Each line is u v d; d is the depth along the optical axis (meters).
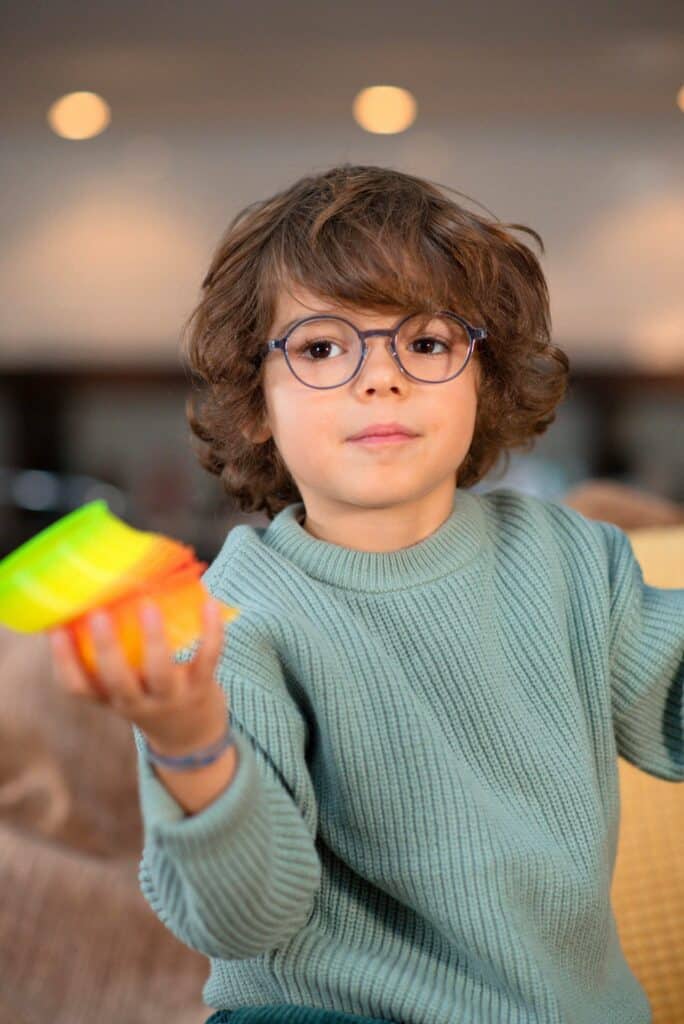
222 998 0.95
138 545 0.67
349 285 0.90
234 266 1.00
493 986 0.89
